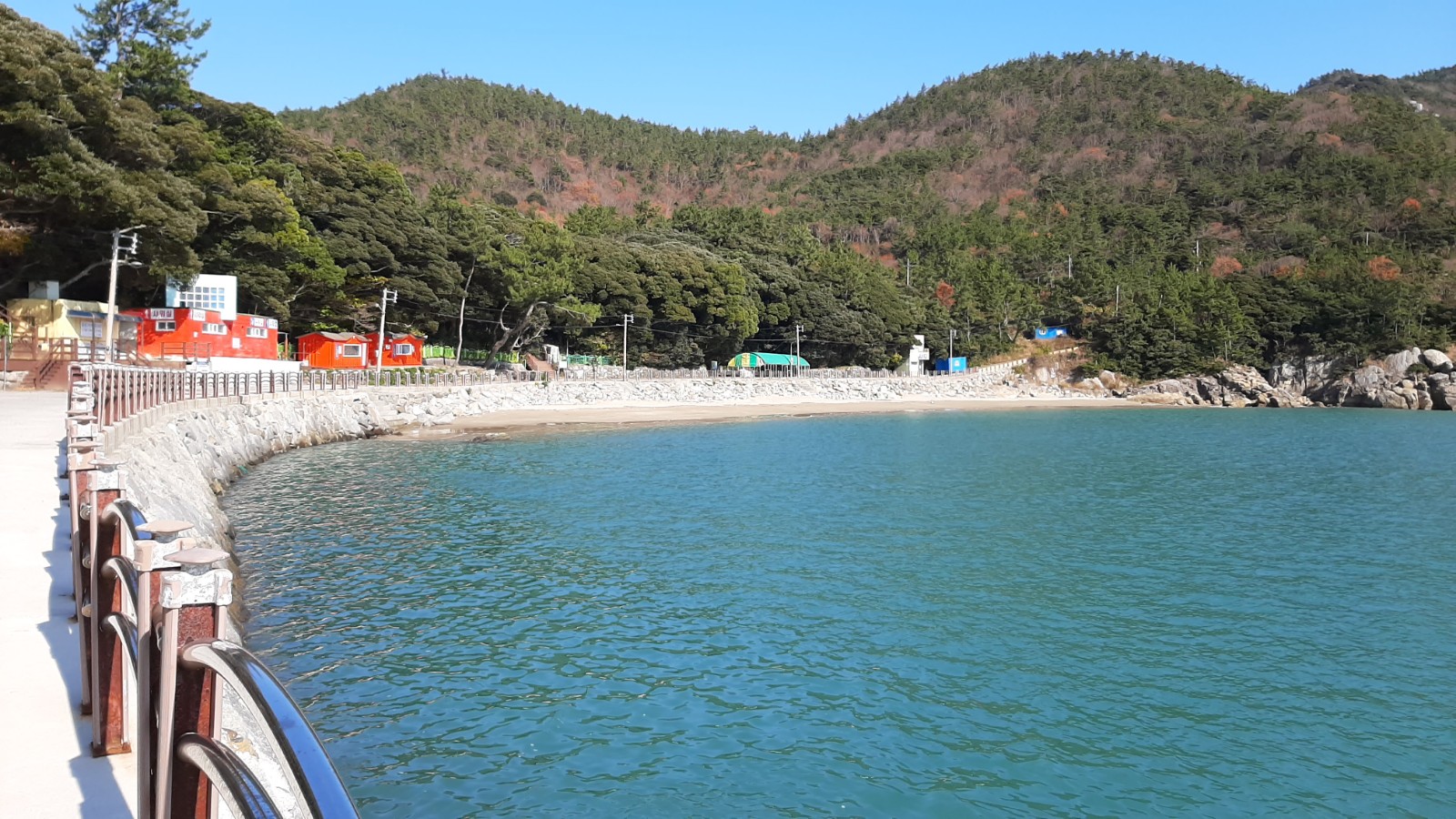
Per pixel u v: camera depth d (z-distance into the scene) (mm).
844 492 36812
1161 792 12266
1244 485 41844
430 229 77312
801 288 125562
